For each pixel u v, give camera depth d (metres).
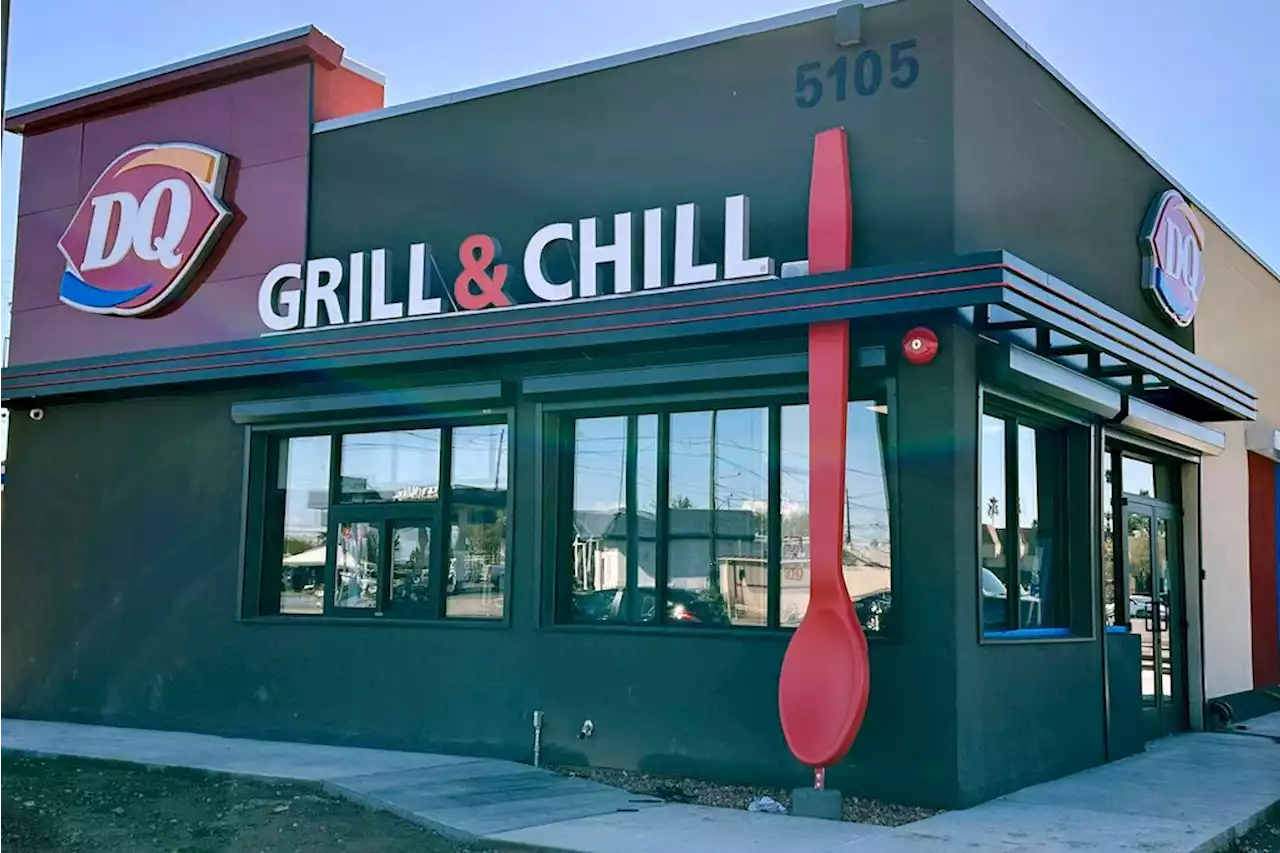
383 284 11.41
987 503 9.98
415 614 11.77
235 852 7.92
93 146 14.07
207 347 12.23
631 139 10.73
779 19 10.14
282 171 12.70
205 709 12.49
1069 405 10.62
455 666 11.15
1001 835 7.91
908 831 8.02
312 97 12.66
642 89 10.74
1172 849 7.52
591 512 10.95
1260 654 16.14
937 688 8.94
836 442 8.99
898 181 9.47
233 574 12.51
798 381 9.80
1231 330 15.41
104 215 13.73
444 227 11.62
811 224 9.41
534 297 10.84
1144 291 12.69
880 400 9.57
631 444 10.80
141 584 13.09
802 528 9.94
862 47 9.77
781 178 9.99
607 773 10.20
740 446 10.30
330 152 12.45
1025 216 10.31
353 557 12.23
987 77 9.86
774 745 9.60
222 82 13.23
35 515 13.88
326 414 12.04
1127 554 12.54
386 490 12.10
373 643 11.60
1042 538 10.98
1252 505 16.36
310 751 11.31
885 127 9.58
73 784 10.17
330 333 11.51
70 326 13.98
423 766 10.45
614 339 9.96
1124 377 11.58
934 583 9.02
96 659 13.27
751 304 9.36
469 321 10.76
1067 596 11.12
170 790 9.88
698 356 10.14
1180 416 13.13
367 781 9.71
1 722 13.33
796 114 9.99
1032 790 9.59
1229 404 12.97
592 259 10.34
